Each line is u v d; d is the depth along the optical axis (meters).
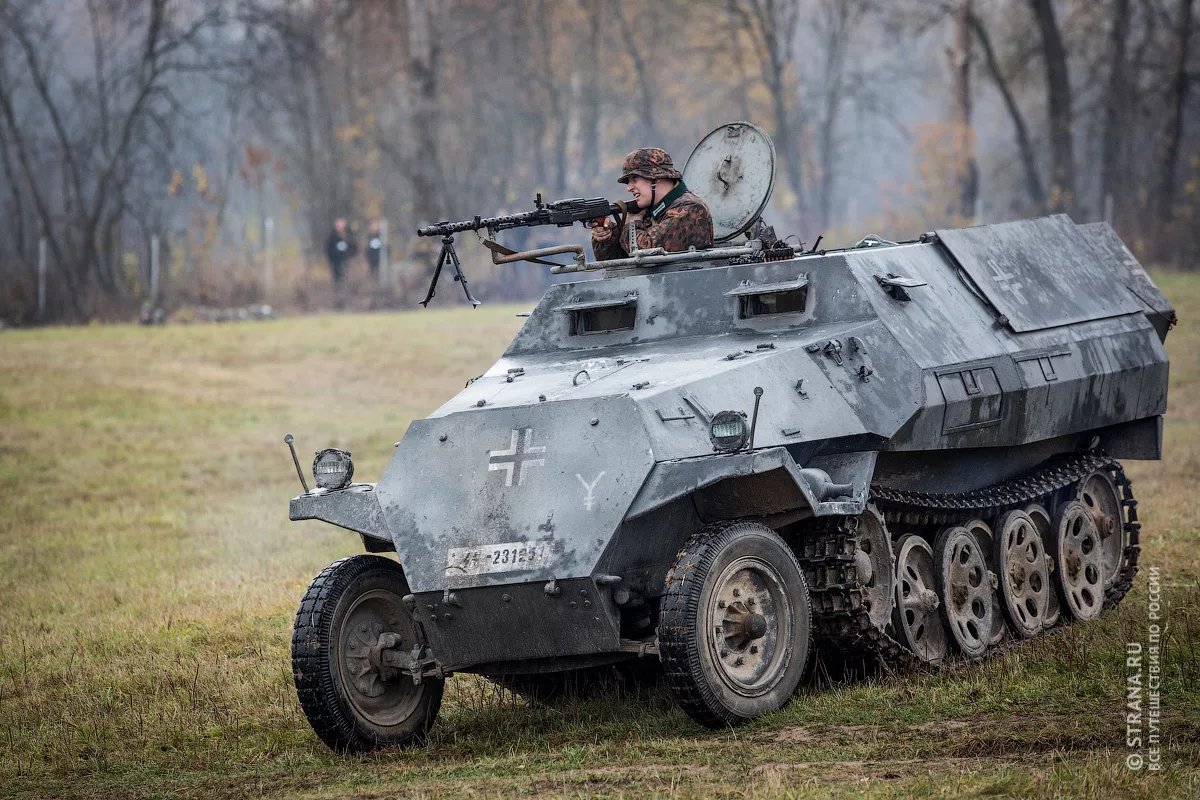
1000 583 22.20
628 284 21.55
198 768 17.83
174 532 35.59
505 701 20.45
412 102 95.06
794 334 20.33
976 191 95.81
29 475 43.66
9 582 30.64
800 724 16.95
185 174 129.75
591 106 126.56
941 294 22.16
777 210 128.88
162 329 75.31
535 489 17.16
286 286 92.38
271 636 24.41
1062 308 24.19
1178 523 30.41
